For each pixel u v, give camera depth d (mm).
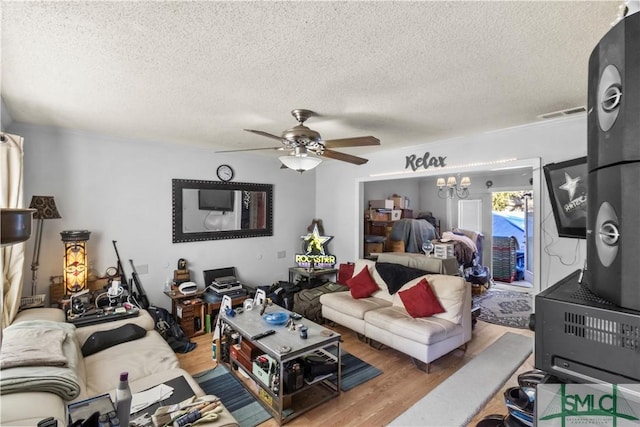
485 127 3180
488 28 1465
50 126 3230
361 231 4988
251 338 2613
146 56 1742
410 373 2938
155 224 3998
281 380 2275
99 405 1352
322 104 2502
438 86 2146
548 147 2967
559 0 1258
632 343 695
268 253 5109
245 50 1678
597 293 817
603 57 771
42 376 1684
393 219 5957
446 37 1543
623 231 714
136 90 2232
